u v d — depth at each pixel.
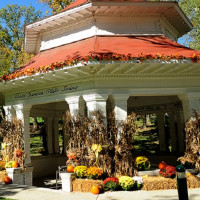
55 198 9.04
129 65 10.39
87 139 10.86
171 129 18.56
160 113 18.97
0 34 31.52
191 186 9.78
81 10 12.69
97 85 11.08
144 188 9.62
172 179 9.81
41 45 14.92
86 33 13.35
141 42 12.34
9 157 13.22
